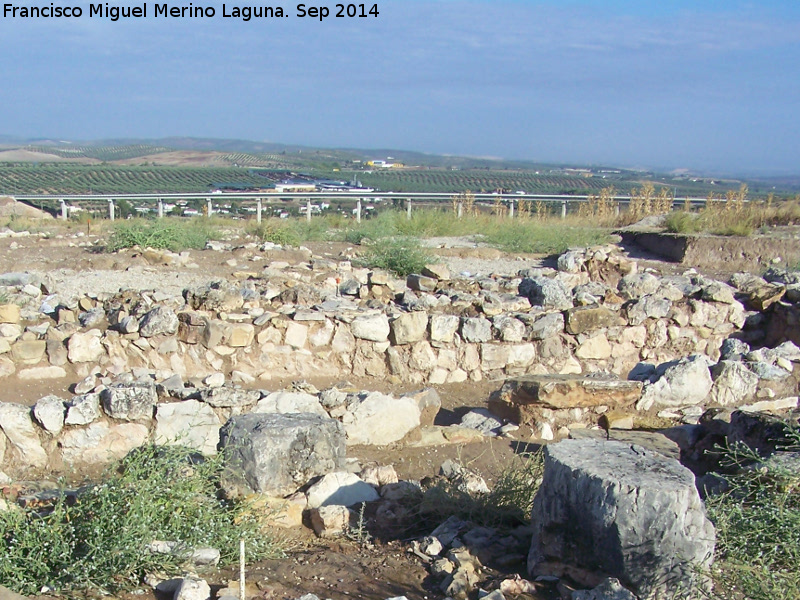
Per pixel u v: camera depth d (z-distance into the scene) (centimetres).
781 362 792
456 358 854
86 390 730
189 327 804
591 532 380
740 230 1725
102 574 375
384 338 840
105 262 1311
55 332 802
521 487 499
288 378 823
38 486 524
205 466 465
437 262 1434
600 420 692
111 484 416
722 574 374
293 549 447
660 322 934
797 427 542
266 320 820
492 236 1825
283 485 494
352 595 382
